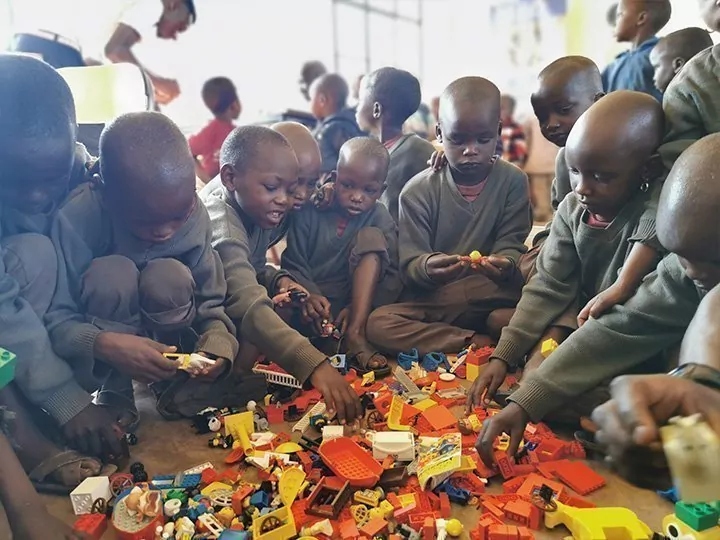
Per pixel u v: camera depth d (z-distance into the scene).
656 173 1.01
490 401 1.10
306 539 0.76
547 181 2.82
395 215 1.61
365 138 1.41
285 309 1.34
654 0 1.79
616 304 0.98
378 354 1.33
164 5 2.73
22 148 0.86
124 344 0.96
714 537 0.72
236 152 1.23
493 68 3.00
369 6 3.01
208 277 1.15
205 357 1.03
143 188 0.96
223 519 0.81
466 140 1.33
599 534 0.75
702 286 0.86
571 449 0.97
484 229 1.43
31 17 2.62
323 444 0.92
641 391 0.52
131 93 1.48
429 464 0.88
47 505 0.88
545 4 2.84
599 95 1.29
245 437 1.00
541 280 1.16
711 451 0.47
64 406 0.95
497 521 0.82
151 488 0.89
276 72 2.93
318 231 1.45
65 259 1.02
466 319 1.40
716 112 1.00
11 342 0.90
